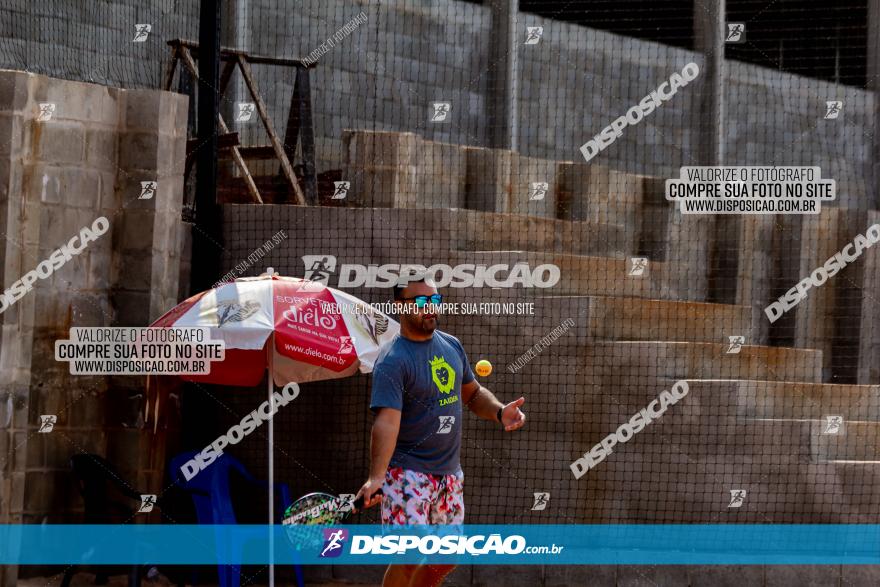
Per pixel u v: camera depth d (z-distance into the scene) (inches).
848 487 344.5
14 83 315.6
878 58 525.7
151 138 343.0
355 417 350.0
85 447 336.8
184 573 330.3
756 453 345.4
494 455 348.5
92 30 442.0
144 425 337.4
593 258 378.6
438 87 515.2
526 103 532.1
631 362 348.2
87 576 331.9
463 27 520.4
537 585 328.5
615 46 548.7
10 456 309.6
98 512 324.2
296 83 417.1
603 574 326.0
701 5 534.0
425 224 362.0
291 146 420.5
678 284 403.9
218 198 423.2
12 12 421.7
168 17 463.8
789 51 575.2
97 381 338.3
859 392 369.4
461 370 250.5
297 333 295.0
